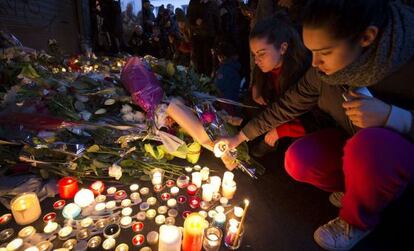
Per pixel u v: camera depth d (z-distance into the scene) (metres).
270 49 1.70
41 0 5.59
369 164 1.04
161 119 1.68
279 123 1.58
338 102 1.27
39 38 5.54
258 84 2.21
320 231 1.32
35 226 1.30
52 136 1.52
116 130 1.66
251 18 3.38
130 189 1.61
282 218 1.49
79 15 7.40
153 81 1.81
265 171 1.99
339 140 1.43
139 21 9.74
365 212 1.18
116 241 1.25
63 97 1.65
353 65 0.87
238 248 1.26
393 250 1.31
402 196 1.33
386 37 0.82
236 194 1.68
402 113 0.99
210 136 1.79
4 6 4.38
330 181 1.50
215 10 4.37
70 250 1.17
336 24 0.76
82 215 1.36
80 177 1.62
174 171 1.80
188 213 1.43
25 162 1.57
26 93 1.66
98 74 2.15
